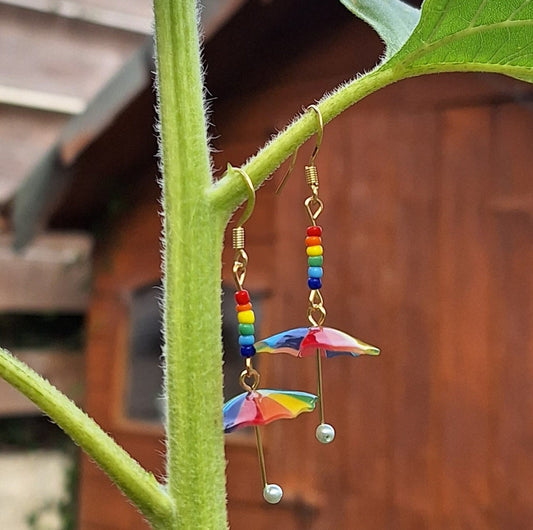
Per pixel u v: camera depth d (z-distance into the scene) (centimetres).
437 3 17
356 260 44
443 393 42
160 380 51
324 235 45
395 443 43
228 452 48
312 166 20
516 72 18
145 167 51
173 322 16
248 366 18
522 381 40
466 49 18
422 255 43
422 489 42
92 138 47
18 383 15
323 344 17
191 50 17
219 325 16
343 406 44
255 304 47
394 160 44
